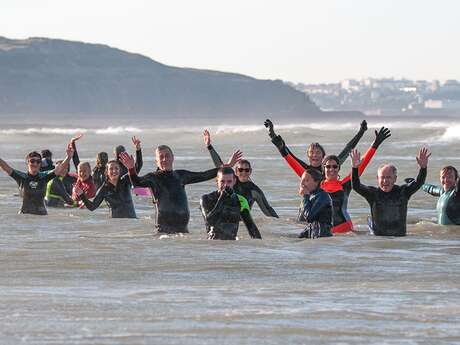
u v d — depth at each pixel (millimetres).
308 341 15992
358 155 32906
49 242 29797
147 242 29609
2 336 16125
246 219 30531
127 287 21406
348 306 18906
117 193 37875
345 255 26953
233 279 22688
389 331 16719
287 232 32906
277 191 53219
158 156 32375
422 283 22094
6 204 43906
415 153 96312
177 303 19188
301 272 23844
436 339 16203
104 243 29438
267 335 16344
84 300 19469
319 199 31156
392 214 32344
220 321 17359
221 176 30625
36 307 18625
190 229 34469
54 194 43562
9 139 177125
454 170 35344
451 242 30188
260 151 107375
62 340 15875
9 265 24875
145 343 15711
